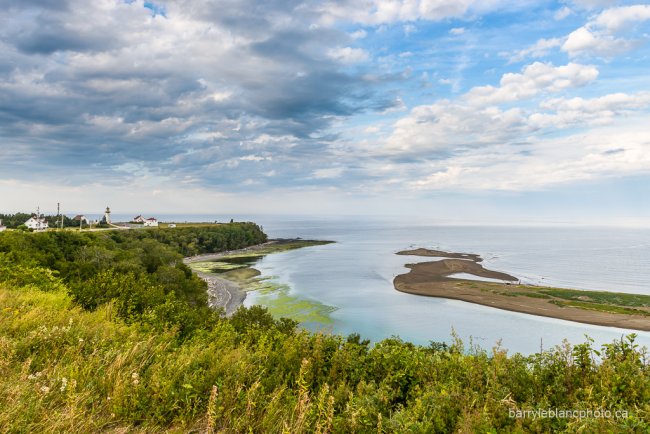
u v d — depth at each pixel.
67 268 26.86
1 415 3.96
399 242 166.25
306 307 47.25
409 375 5.82
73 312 9.39
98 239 58.28
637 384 4.74
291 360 6.55
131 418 4.59
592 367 5.41
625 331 37.50
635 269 82.75
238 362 6.00
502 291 54.75
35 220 118.12
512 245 146.38
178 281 46.44
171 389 5.03
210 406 4.39
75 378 5.14
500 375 5.38
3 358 5.68
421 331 37.62
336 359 6.40
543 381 5.34
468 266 82.12
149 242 77.38
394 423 4.24
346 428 4.28
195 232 126.56
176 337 9.86
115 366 5.60
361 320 41.44
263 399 5.12
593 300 49.47
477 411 4.23
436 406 4.49
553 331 37.47
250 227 161.00
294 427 4.33
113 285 14.51
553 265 89.00
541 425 4.12
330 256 110.62
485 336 36.12
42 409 4.30
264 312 23.69
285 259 104.69
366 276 71.75
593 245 144.75
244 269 84.62
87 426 4.19
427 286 59.25
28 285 13.91
